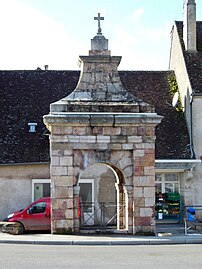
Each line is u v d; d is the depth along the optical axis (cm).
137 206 1844
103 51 1911
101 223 2406
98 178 2612
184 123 2817
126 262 1231
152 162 1850
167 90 3047
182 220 2644
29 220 2228
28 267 1148
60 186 1830
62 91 2967
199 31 3147
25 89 2975
